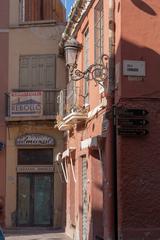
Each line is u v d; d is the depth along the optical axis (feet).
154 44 51.34
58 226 98.63
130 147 50.19
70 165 83.82
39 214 100.17
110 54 52.75
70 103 78.48
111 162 51.31
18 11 104.53
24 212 100.37
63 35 86.28
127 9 51.44
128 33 51.26
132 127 50.14
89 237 64.08
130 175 50.03
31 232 90.48
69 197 84.64
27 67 103.40
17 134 101.30
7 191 100.68
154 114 50.52
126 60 50.88
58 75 102.01
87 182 66.39
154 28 51.52
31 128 100.99
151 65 51.06
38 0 111.24
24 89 102.63
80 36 75.72
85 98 70.85
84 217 70.85
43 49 103.24
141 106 50.49
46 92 100.83
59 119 84.33
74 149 78.13
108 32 54.95
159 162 50.19
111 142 51.29
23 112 100.27
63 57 102.06
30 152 101.45
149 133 50.39
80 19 74.18
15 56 103.65
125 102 50.42
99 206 61.93
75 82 75.66
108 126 51.90
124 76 50.67
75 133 77.66
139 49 51.16
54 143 100.27
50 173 100.58
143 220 49.80
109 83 52.24
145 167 50.19
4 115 101.91
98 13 64.34
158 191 50.03
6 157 101.35
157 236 49.55
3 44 104.01
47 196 100.32
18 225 100.07
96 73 58.18
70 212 83.10
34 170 100.58
